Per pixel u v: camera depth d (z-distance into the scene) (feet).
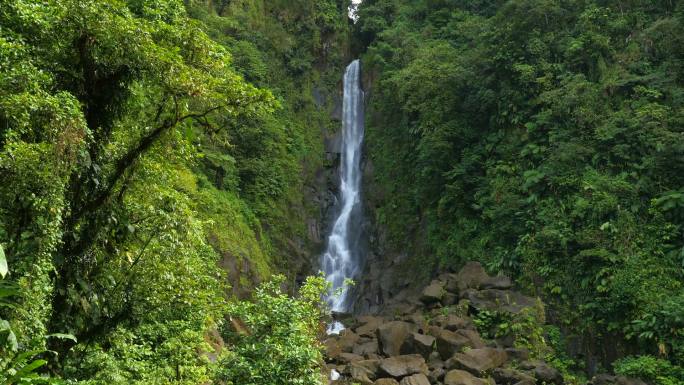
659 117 59.57
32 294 19.57
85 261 25.18
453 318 61.41
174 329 32.86
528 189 69.46
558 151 65.51
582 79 67.82
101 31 23.57
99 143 25.48
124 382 27.43
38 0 23.62
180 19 28.14
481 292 65.21
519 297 63.62
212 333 46.37
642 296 53.16
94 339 26.58
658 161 58.08
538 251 65.05
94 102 25.49
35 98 19.89
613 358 55.52
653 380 48.78
